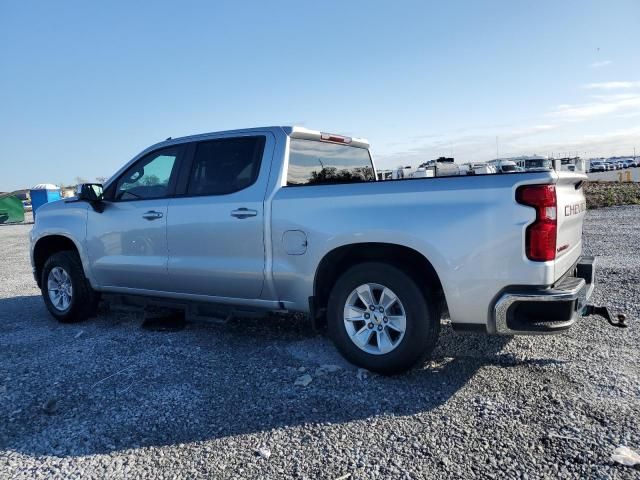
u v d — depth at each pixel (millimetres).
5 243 17234
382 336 4027
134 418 3500
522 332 3549
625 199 20984
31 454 3092
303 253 4297
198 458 2992
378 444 3059
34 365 4598
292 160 4758
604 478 2621
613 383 3686
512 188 3506
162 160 5367
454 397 3619
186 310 5246
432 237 3721
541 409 3371
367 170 6227
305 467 2857
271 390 3871
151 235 5242
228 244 4715
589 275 4289
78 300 5922
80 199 5781
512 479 2656
